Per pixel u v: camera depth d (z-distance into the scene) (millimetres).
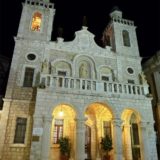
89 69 27734
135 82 28594
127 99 22781
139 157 25812
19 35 26781
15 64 24734
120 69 28719
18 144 20906
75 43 28375
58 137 24266
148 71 34125
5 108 22078
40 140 18781
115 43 30922
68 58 27141
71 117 24938
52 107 20141
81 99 21297
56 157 23203
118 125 21172
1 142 20438
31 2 30031
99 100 21781
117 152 19938
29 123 22109
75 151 19062
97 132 25672
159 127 28984
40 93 20406
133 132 27141
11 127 21484
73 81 22016
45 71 22141
